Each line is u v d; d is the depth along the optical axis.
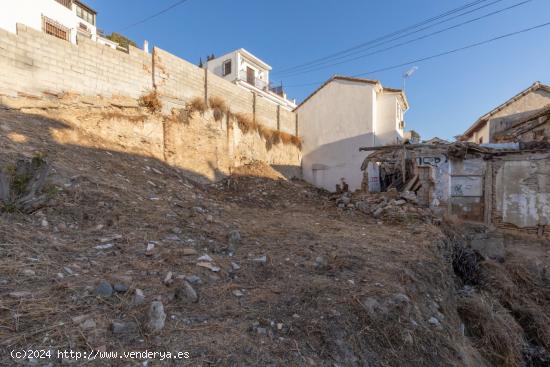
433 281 4.45
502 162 9.38
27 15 11.55
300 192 11.93
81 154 6.46
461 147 9.51
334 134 16.89
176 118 10.34
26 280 2.33
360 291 3.28
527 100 16.34
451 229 8.03
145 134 9.30
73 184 4.70
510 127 14.67
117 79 8.92
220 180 11.57
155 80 9.96
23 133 5.77
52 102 7.40
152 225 4.25
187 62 11.17
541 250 7.96
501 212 9.33
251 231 5.32
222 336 2.20
